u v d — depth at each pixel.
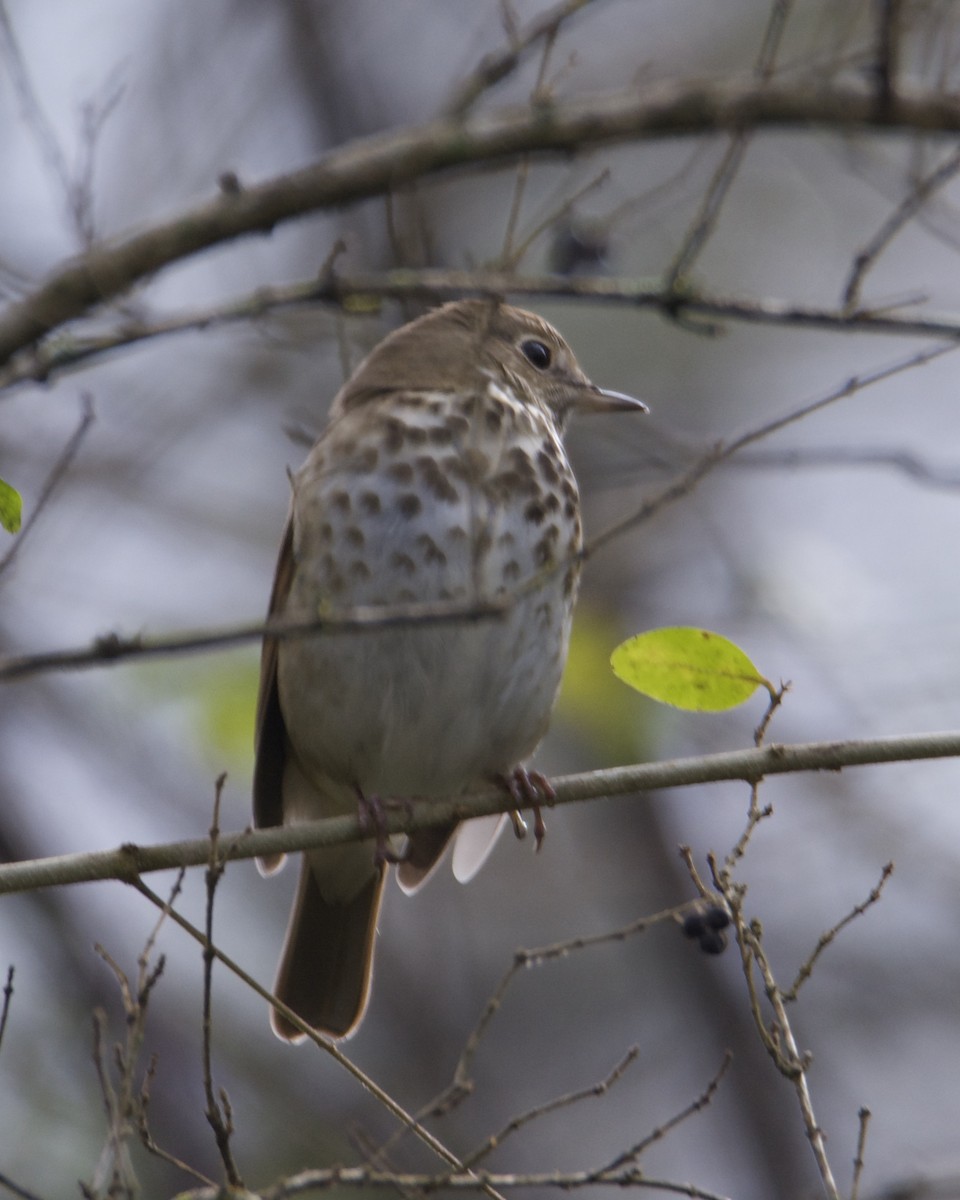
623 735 12.72
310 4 15.39
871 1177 13.75
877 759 7.58
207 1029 6.85
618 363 16.30
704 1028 14.27
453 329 9.77
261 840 7.55
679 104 10.05
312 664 8.88
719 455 7.57
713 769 7.66
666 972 14.53
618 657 7.73
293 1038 9.55
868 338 17.12
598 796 8.04
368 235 14.20
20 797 13.73
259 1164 12.12
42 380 9.11
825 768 7.60
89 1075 12.54
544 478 8.95
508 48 10.47
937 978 14.70
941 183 9.20
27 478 14.80
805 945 14.76
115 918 13.88
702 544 15.53
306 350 11.36
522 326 10.05
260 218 9.81
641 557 15.44
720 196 10.58
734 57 15.90
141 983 7.66
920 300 8.95
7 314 9.59
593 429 11.77
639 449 11.43
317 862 9.62
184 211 9.80
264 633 6.22
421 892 14.68
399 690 8.78
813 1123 6.75
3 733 13.93
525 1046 14.16
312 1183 7.00
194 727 12.81
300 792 9.74
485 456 8.81
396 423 8.86
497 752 9.12
